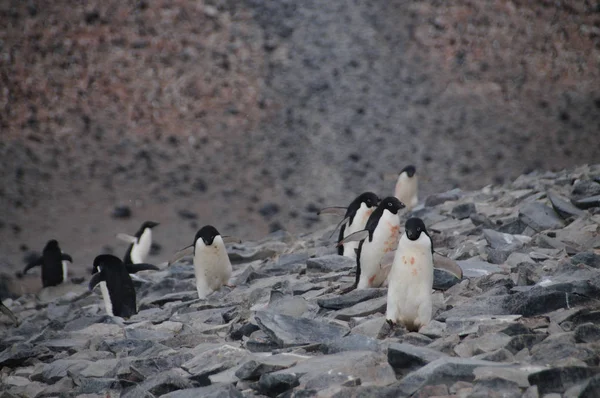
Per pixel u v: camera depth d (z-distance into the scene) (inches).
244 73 2395.4
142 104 2188.7
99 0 2613.2
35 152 1908.2
